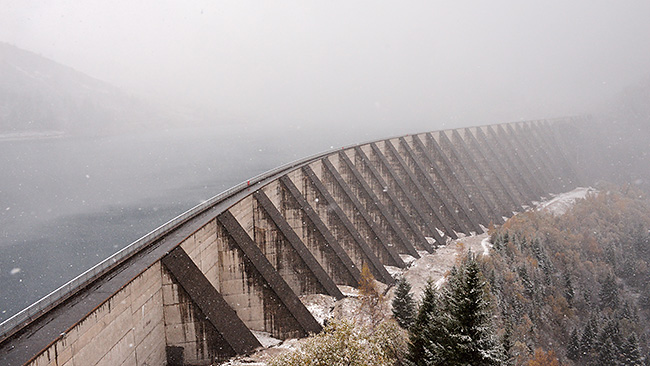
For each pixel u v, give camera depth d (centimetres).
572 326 5791
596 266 7800
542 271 6544
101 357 2177
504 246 6800
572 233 8825
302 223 5081
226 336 2980
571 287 6575
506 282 5631
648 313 7112
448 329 2095
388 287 5500
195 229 3253
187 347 2953
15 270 8150
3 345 1808
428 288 2561
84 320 2028
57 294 2177
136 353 2530
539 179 12788
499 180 10575
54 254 8894
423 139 9462
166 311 2888
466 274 2105
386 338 2420
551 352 4453
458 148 10512
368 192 6606
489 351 1961
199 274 2966
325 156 6338
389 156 8075
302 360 2061
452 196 8588
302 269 4522
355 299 4722
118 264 2672
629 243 9300
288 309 3697
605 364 5053
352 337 2100
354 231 5662
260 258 3719
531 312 5434
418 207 7412
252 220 4438
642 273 7988
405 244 6525
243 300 3728
